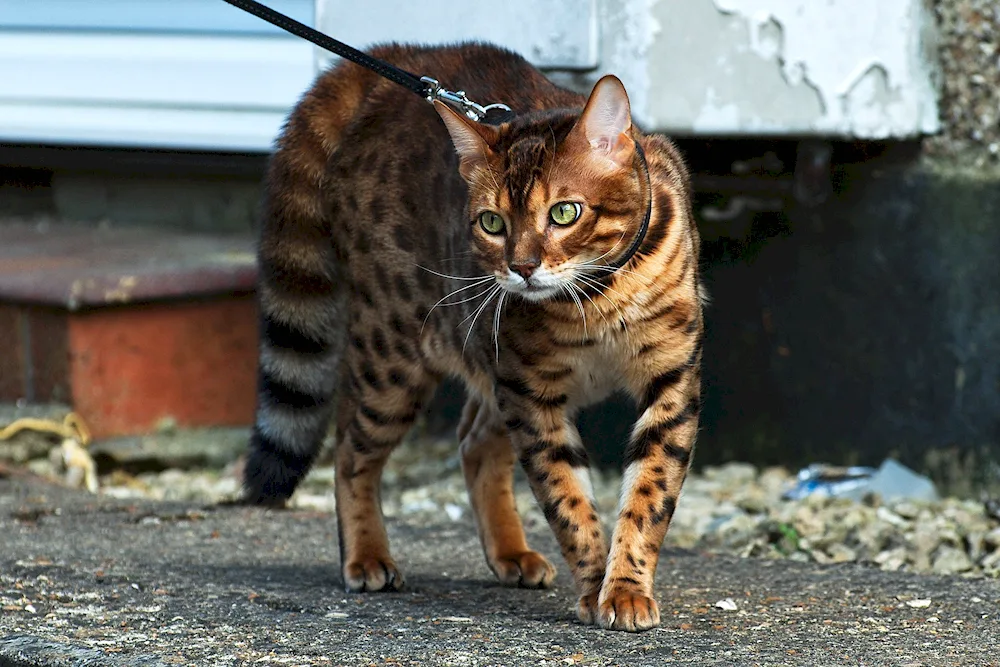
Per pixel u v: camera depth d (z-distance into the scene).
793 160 6.86
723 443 7.09
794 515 6.06
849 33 6.31
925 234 6.53
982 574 5.38
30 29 9.23
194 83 8.86
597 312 4.17
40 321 7.68
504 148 4.14
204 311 7.90
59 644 3.91
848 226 6.68
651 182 4.24
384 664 3.71
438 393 7.90
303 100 5.08
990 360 6.45
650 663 3.65
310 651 3.83
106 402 7.65
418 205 4.64
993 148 6.40
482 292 4.29
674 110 6.48
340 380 5.00
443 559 5.29
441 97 4.52
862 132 6.36
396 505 6.88
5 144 9.50
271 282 5.09
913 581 4.70
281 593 4.56
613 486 7.11
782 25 6.35
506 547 4.86
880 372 6.71
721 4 6.36
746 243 6.90
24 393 7.80
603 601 4.07
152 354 7.76
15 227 9.41
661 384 4.28
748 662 3.65
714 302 6.99
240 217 9.14
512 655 3.76
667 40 6.43
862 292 6.70
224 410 8.01
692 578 4.78
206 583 4.70
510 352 4.26
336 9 6.97
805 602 4.37
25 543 5.36
